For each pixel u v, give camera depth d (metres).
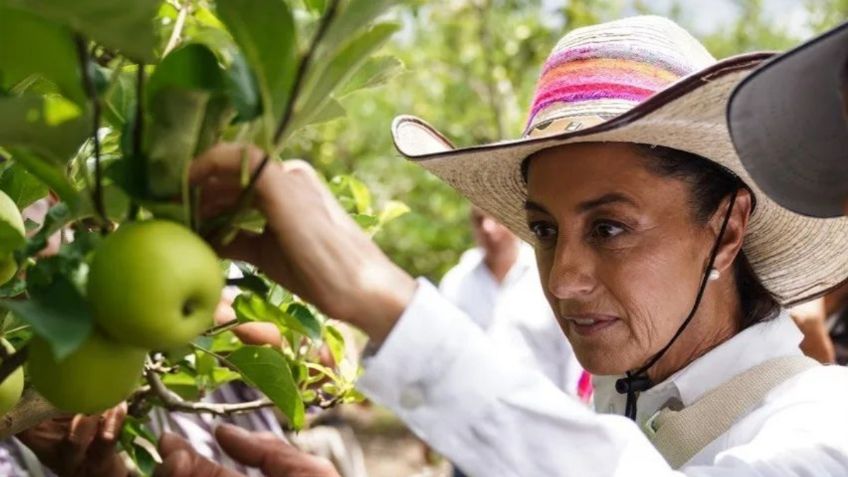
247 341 1.62
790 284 1.81
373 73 1.25
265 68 0.98
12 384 1.19
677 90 1.35
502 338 3.93
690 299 1.56
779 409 1.45
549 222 1.61
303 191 1.04
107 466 1.57
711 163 1.54
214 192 1.01
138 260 0.92
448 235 8.61
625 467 1.13
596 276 1.54
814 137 1.37
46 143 0.98
